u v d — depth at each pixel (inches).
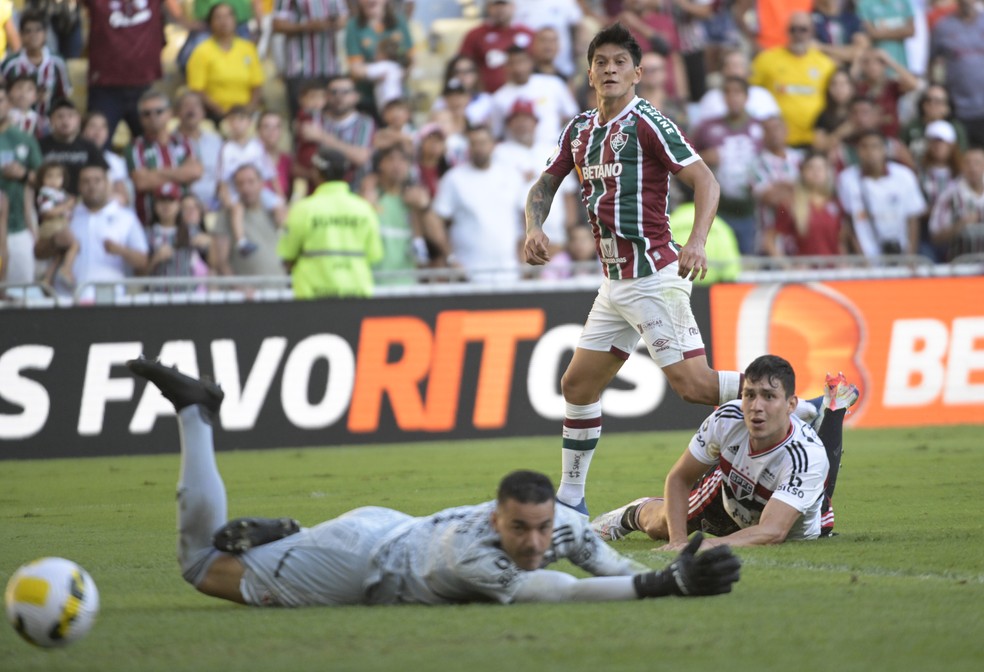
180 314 1779.0
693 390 947.3
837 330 1946.4
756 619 591.8
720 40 2249.0
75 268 1824.6
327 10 2084.2
